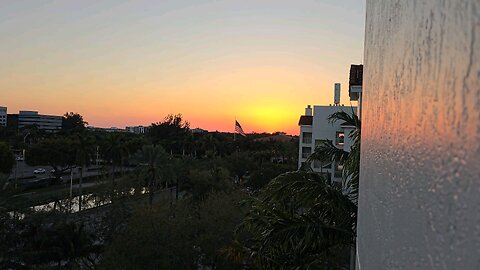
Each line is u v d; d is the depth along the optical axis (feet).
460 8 2.05
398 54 3.87
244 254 31.58
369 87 7.32
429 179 2.52
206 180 139.13
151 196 139.74
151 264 69.26
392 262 3.70
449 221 2.10
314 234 23.52
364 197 7.96
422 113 2.78
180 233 73.20
